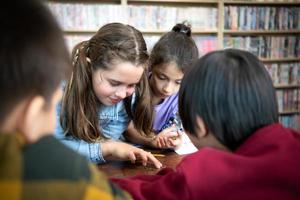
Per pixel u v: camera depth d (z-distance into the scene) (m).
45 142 0.40
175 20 2.82
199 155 0.54
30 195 0.37
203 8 2.88
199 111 0.57
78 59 1.10
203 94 0.56
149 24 2.77
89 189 0.40
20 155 0.37
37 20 0.37
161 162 1.09
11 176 0.36
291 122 3.32
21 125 0.38
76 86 1.09
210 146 0.60
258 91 0.56
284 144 0.53
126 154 1.09
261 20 3.05
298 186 0.51
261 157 0.52
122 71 1.07
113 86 1.11
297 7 3.17
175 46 1.43
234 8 2.96
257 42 3.09
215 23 2.93
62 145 0.42
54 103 0.41
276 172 0.50
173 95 1.46
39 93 0.38
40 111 0.39
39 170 0.38
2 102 0.36
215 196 0.51
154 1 2.82
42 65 0.37
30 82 0.37
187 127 0.61
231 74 0.56
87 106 1.13
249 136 0.57
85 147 1.10
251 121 0.56
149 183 0.65
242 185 0.51
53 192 0.38
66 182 0.39
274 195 0.51
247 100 0.55
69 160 0.40
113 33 1.09
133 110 1.30
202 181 0.51
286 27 3.13
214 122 0.56
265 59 3.13
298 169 0.51
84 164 0.42
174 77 1.42
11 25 0.35
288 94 3.30
